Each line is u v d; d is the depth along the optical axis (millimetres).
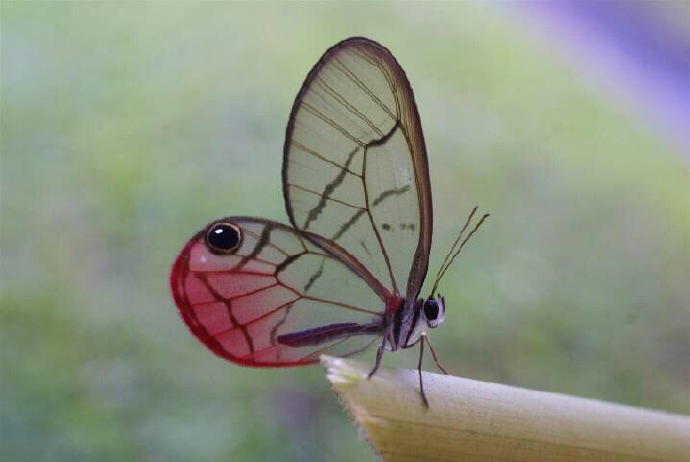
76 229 435
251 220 227
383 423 163
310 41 665
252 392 345
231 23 674
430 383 169
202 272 227
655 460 168
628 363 400
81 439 319
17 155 487
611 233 501
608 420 168
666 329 424
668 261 480
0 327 366
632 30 777
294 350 230
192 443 322
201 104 562
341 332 229
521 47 736
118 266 414
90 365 353
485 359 388
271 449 323
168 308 389
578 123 624
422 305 227
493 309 415
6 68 568
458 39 723
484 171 545
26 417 323
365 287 228
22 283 396
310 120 221
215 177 488
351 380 169
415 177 220
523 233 487
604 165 576
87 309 384
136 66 598
